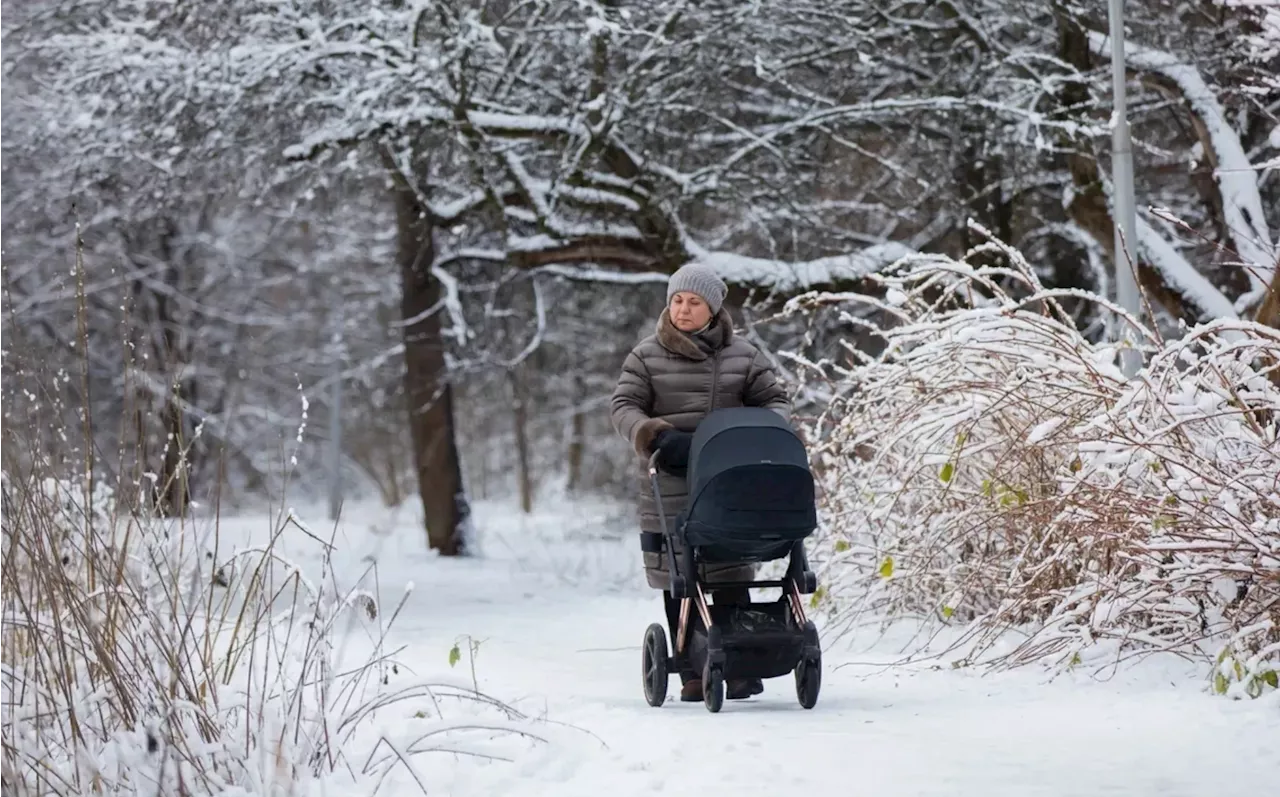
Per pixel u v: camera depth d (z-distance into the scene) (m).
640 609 15.75
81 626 6.25
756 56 19.14
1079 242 22.03
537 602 17.25
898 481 10.94
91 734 6.13
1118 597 8.66
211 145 19.58
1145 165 21.14
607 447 52.34
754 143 19.75
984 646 9.69
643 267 22.02
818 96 20.12
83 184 20.64
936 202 21.66
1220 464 8.34
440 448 27.59
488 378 51.41
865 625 11.24
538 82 19.69
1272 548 7.94
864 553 11.40
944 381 10.38
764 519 7.72
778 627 8.09
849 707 8.15
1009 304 10.02
